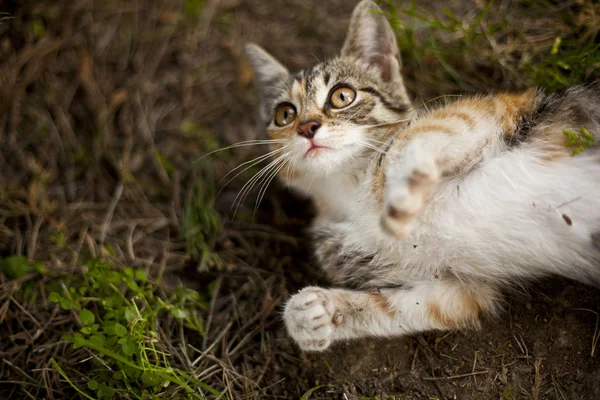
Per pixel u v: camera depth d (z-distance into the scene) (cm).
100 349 64
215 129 80
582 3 73
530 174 64
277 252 74
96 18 82
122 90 80
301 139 67
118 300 68
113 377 66
